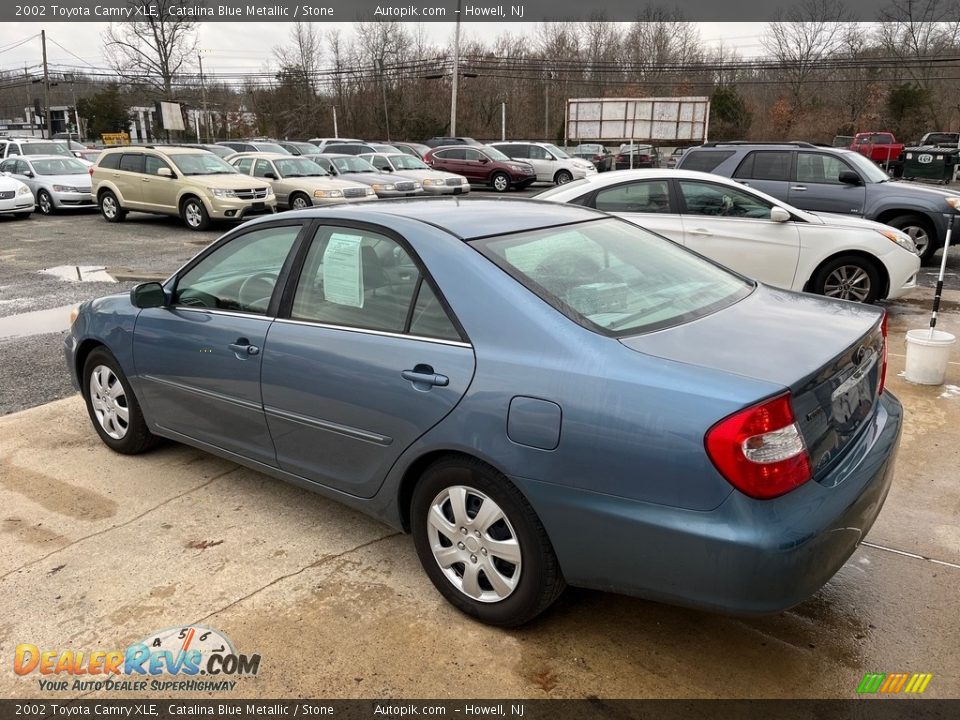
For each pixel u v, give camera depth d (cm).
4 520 358
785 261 724
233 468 415
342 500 318
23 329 727
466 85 6078
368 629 276
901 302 829
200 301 365
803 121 5578
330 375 297
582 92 6331
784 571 211
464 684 248
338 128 6084
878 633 272
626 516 227
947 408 487
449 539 277
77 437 460
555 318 251
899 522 347
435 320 272
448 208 329
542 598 257
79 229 1545
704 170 1044
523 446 243
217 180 1512
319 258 317
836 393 244
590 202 772
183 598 296
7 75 5950
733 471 211
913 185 989
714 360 232
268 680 251
